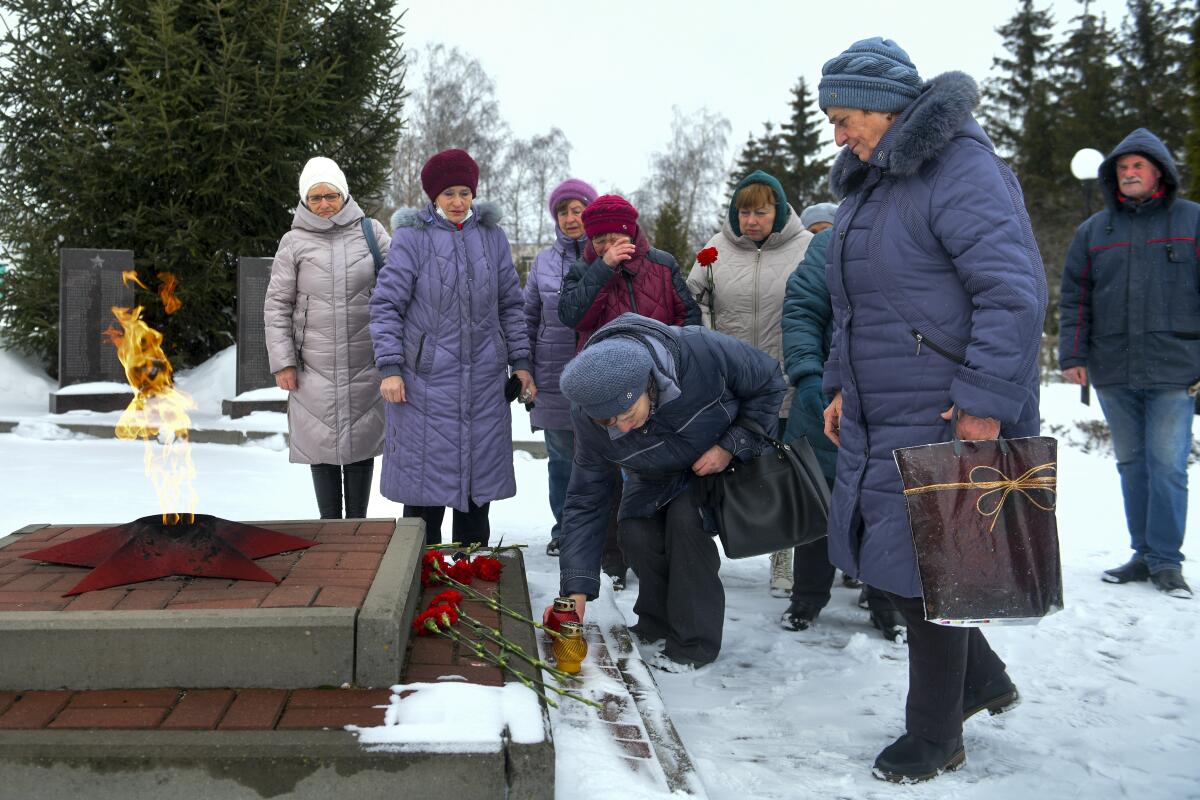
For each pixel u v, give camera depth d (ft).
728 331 15.46
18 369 36.55
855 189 9.40
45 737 7.11
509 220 135.74
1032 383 8.36
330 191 15.78
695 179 136.56
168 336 36.55
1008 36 116.78
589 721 8.94
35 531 11.27
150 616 8.08
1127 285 15.37
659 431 10.80
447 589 11.48
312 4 36.35
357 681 8.21
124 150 33.96
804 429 13.51
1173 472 15.19
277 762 7.07
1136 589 15.39
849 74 8.68
